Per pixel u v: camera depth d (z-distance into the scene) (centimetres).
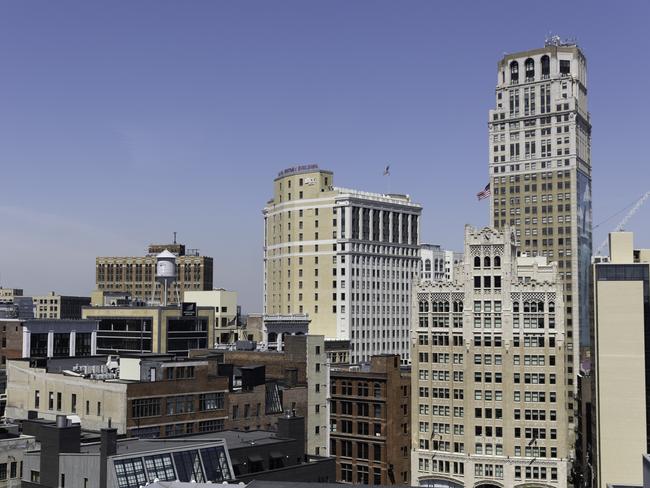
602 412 18300
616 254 19062
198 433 14388
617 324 18338
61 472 11200
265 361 19888
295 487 10506
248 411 16825
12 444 12006
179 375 15475
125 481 10650
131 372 15625
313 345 19225
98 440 13075
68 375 15600
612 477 18162
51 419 15538
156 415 14900
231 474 11788
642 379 18138
